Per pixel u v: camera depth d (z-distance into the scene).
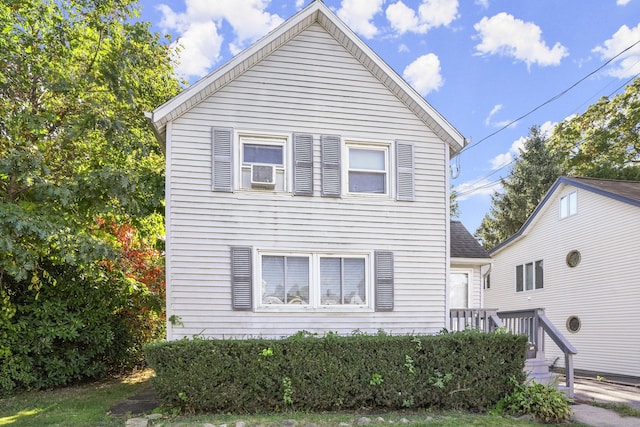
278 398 6.38
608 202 12.48
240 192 7.70
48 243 7.14
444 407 6.75
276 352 6.38
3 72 7.96
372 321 7.95
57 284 8.04
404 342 6.74
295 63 8.20
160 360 6.13
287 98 8.09
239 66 7.86
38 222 6.86
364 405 6.70
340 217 8.05
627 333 11.55
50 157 8.55
